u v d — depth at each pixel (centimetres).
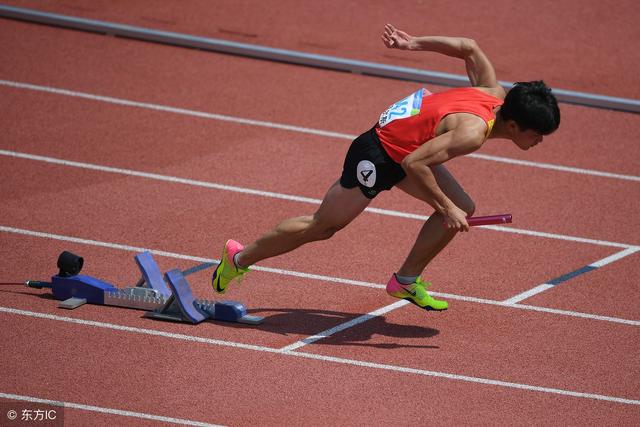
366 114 4088
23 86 4097
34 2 4950
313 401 2248
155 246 2975
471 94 2331
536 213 3353
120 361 2366
